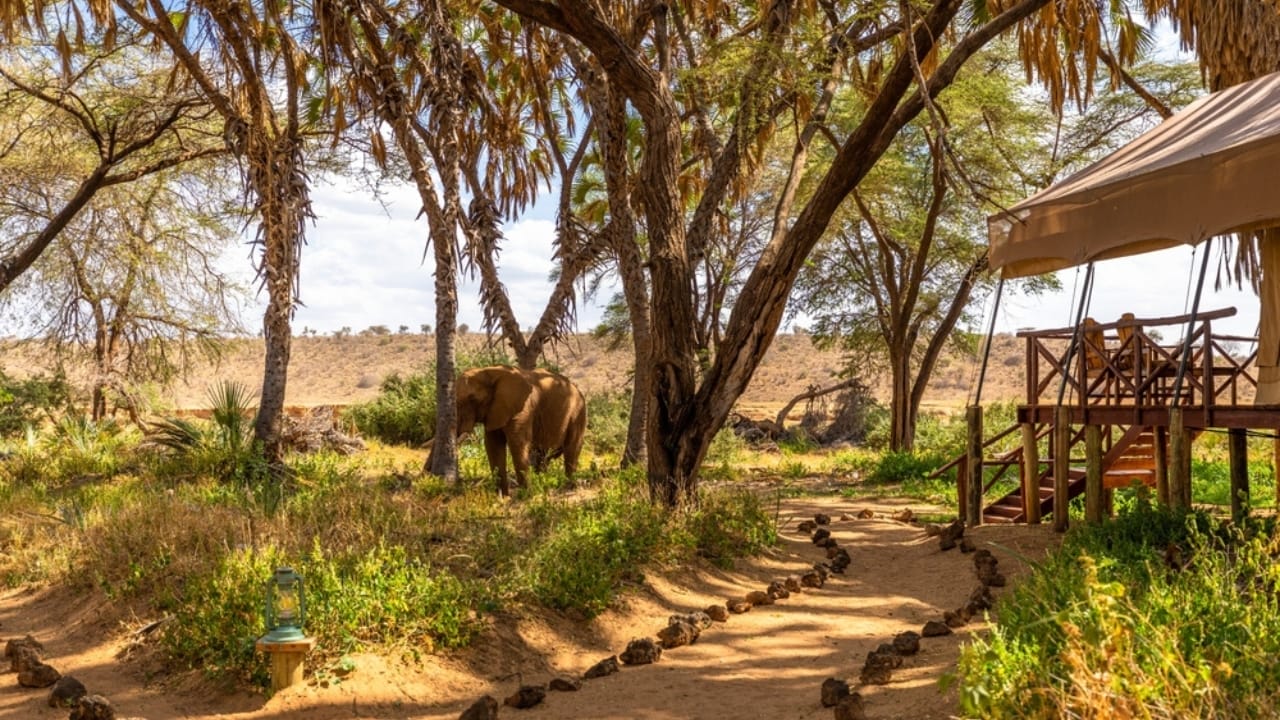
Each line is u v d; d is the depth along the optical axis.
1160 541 9.22
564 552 8.95
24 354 27.31
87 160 23.69
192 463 17.17
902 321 24.91
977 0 15.48
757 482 20.89
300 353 84.56
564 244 21.75
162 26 16.84
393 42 18.06
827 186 11.62
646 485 13.48
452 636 7.14
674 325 12.31
